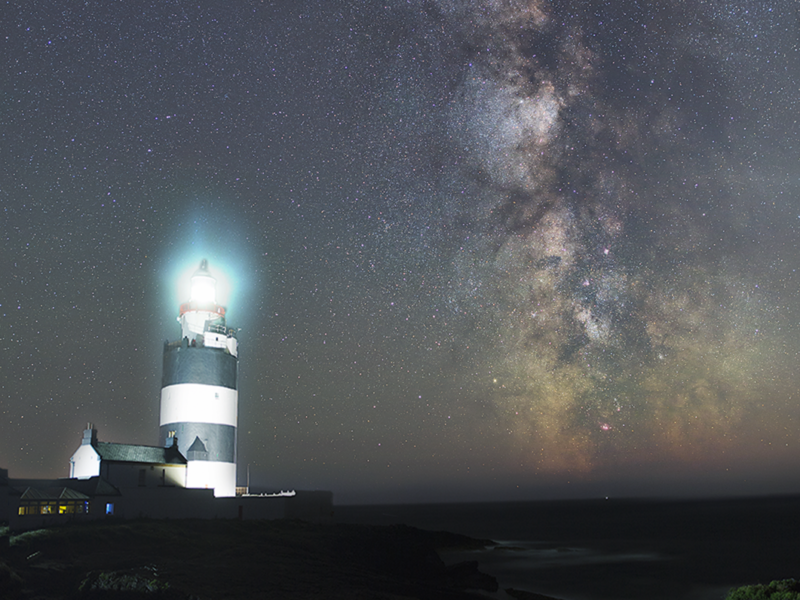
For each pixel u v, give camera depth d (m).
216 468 54.25
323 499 62.12
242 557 38.47
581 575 57.34
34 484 46.22
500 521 151.00
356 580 37.66
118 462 47.66
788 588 25.30
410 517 177.38
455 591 42.44
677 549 78.38
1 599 26.16
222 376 56.66
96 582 28.88
